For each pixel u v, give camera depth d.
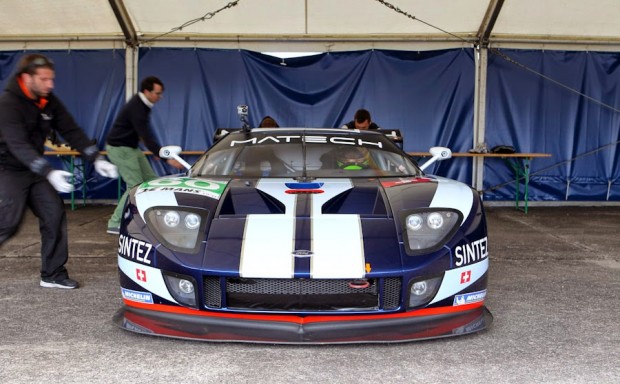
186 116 7.54
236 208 2.49
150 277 2.35
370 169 3.15
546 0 6.75
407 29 7.33
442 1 6.73
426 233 2.36
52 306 2.93
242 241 2.27
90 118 7.52
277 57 7.55
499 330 2.58
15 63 7.42
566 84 7.62
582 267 4.02
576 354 2.28
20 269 3.84
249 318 2.27
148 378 2.02
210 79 7.51
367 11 6.94
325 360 2.19
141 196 2.62
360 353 2.27
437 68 7.52
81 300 3.05
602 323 2.71
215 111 7.55
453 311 2.39
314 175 3.07
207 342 2.38
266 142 3.38
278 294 2.24
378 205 2.51
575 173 7.77
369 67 7.53
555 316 2.82
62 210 3.28
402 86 7.55
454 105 7.55
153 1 6.73
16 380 1.99
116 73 7.48
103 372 2.07
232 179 2.95
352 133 3.57
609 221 6.43
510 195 7.83
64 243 3.31
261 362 2.17
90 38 7.38
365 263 2.20
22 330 2.54
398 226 2.36
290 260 2.19
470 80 7.52
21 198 3.02
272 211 2.45
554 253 4.55
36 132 3.00
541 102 7.62
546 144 7.69
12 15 6.91
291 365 2.14
